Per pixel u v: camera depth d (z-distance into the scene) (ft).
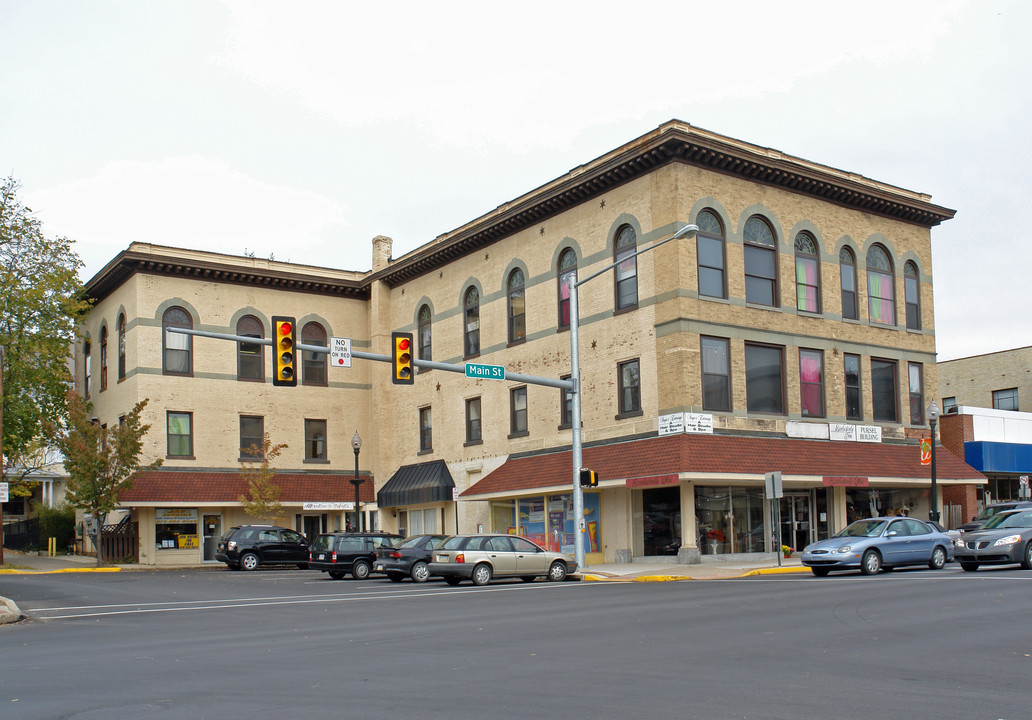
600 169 118.32
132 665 42.83
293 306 162.50
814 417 119.75
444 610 65.31
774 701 31.07
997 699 30.71
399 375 88.58
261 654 45.37
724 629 49.39
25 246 156.35
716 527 109.29
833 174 124.36
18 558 163.94
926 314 135.13
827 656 39.88
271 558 134.00
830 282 123.95
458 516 143.02
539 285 130.93
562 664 39.63
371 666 40.47
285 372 81.30
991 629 46.24
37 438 181.27
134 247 148.87
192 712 31.63
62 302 156.66
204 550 150.51
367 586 95.09
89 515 168.04
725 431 109.81
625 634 48.65
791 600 62.95
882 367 129.29
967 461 138.00
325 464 161.99
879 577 81.82
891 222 132.87
